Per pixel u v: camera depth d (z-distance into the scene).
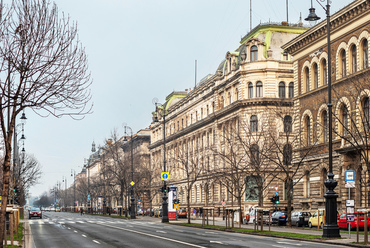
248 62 80.19
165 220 67.06
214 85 93.69
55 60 21.86
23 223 64.31
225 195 87.31
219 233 42.06
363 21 48.03
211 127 94.81
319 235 34.94
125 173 110.44
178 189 115.12
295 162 61.25
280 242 30.78
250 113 78.56
